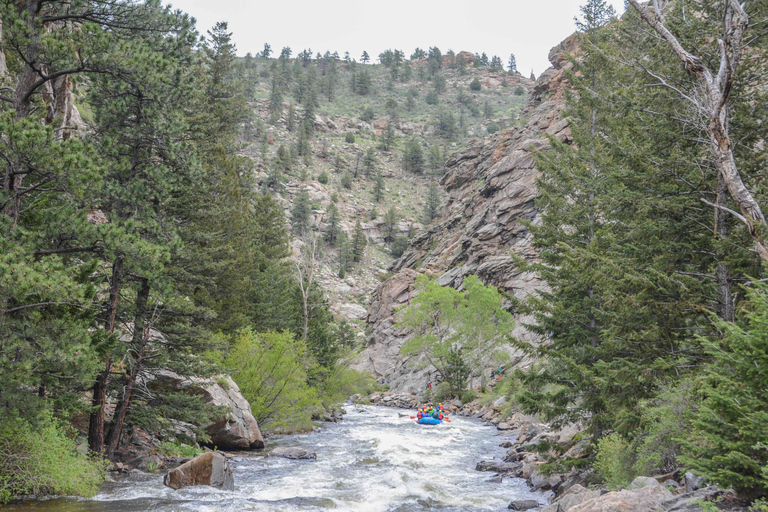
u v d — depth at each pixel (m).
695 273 12.37
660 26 11.58
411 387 60.66
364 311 115.69
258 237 48.41
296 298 44.09
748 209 9.95
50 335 10.56
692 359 12.23
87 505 11.35
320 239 135.88
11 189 11.45
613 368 13.20
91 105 15.23
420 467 18.56
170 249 14.83
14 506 10.82
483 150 105.44
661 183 13.55
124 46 13.32
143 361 16.41
